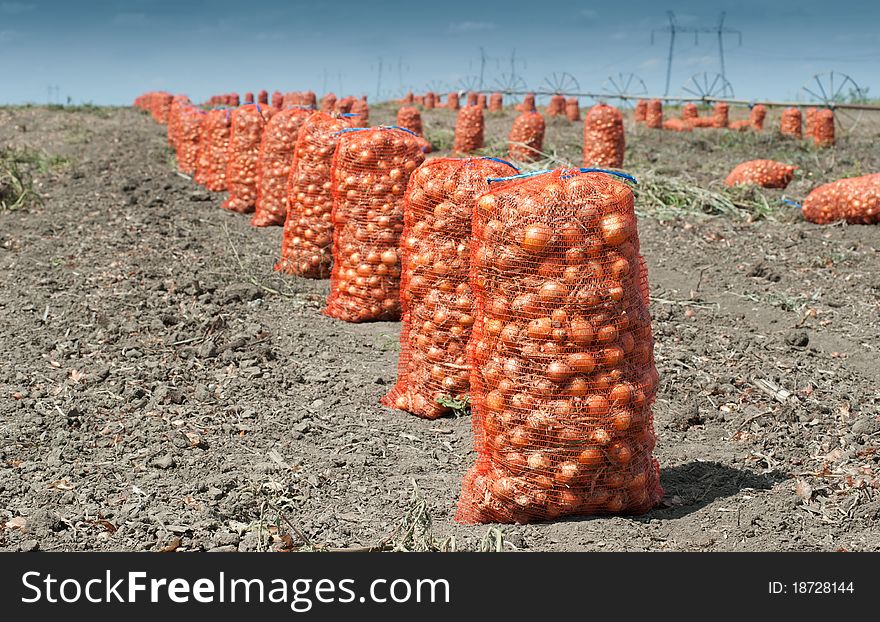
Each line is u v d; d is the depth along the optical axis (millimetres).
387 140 13602
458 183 10336
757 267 16828
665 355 12461
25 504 8234
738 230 20469
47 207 23328
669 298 15430
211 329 13195
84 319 13523
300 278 16422
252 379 11500
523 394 7543
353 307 13984
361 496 8617
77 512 8109
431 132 43750
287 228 16672
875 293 15664
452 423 10523
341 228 13938
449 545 7383
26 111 58562
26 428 9805
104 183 27031
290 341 13016
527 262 7422
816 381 11641
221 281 15789
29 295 14844
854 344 13234
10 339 12641
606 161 28734
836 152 36156
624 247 7504
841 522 7914
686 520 7895
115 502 8312
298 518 8141
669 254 18359
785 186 25859
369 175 13617
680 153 37062
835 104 46031
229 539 7613
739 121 55438
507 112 62500
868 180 20453
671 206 22359
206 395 10836
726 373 11852
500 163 10656
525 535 7605
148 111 64750
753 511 8031
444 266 10383
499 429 7723
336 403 10938
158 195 25219
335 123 16422
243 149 22750
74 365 11727
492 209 7621
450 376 10555
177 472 8969
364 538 7785
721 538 7594
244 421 10289
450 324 10453
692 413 10391
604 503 7773
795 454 9453
